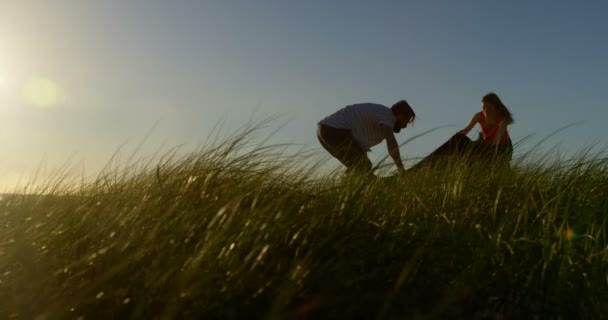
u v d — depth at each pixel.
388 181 4.04
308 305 2.25
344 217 2.98
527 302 2.64
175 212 2.95
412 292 2.48
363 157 4.69
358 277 2.50
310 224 2.79
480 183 4.16
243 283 2.35
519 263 2.91
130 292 2.37
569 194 3.70
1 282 2.64
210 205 2.95
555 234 3.03
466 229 3.30
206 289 2.29
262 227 2.64
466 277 2.63
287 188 3.35
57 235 2.88
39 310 2.43
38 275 2.64
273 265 2.57
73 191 4.01
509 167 4.46
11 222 3.35
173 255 2.56
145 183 3.55
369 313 2.29
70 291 2.47
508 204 3.79
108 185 3.88
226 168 3.45
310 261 2.48
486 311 2.48
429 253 2.86
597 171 4.42
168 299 2.26
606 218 3.41
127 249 2.66
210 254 2.48
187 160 3.53
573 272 2.76
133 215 2.89
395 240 2.93
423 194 3.95
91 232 2.85
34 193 4.02
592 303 2.64
